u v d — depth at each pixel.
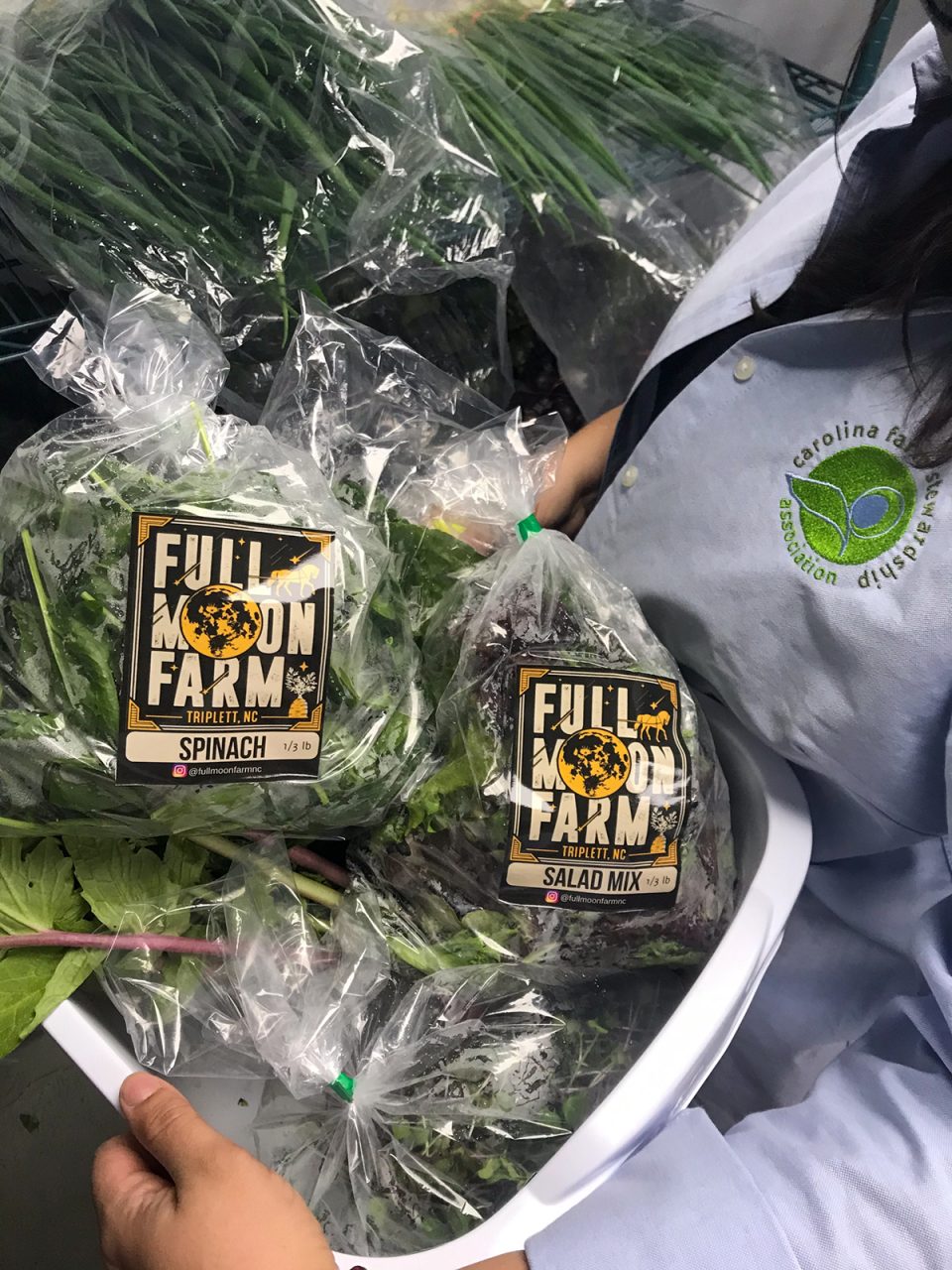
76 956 0.51
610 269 0.85
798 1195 0.46
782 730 0.59
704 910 0.55
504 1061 0.54
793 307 0.59
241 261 0.66
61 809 0.48
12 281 0.68
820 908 0.74
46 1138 0.98
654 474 0.67
